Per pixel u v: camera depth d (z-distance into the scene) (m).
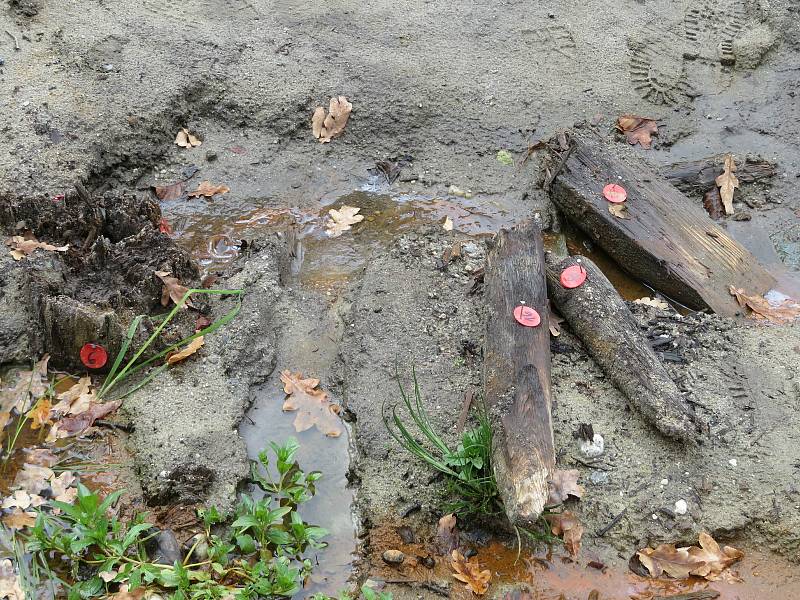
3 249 2.69
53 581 2.35
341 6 3.20
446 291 2.67
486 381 2.48
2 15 3.08
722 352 2.58
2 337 2.57
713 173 2.87
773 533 2.40
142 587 2.33
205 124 2.97
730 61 3.10
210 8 3.17
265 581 2.34
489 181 2.89
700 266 2.70
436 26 3.16
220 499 2.42
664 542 2.40
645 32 3.15
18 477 2.44
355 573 2.38
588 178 2.78
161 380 2.54
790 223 2.83
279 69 3.03
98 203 2.70
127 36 3.07
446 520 2.41
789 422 2.50
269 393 2.55
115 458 2.46
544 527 2.40
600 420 2.49
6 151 2.81
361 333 2.61
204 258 2.74
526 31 3.15
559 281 2.59
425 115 2.98
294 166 2.92
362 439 2.48
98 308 2.57
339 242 2.79
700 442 2.47
